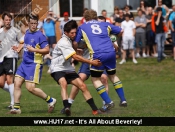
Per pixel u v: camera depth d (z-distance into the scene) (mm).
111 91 38188
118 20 54375
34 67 25875
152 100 31344
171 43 58500
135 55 56312
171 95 34500
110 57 25312
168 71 50719
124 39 53250
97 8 60656
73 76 25203
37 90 26000
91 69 25547
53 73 25234
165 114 24531
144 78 49156
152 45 56438
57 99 33250
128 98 33094
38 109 28031
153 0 61625
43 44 25578
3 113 26328
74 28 24797
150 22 55562
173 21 53812
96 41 25125
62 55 25062
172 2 62125
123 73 50469
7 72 29500
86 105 29484
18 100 26016
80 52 26094
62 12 60875
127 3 61938
